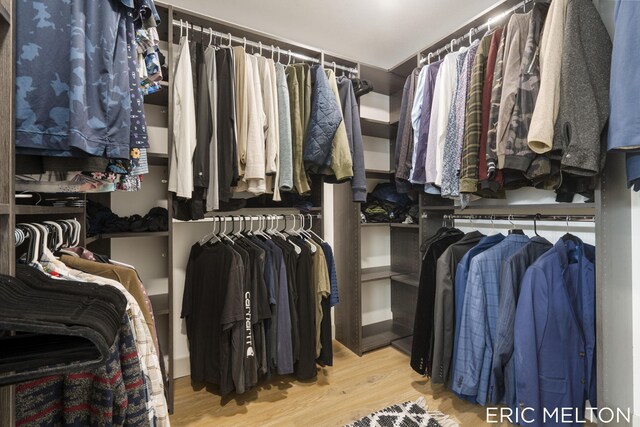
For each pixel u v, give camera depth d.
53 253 0.93
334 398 1.61
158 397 0.77
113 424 0.59
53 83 0.67
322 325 1.79
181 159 1.41
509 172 1.34
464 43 1.83
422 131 1.74
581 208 1.42
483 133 1.37
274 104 1.58
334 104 1.62
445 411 1.50
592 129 1.03
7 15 0.60
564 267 1.30
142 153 1.10
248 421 1.43
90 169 0.74
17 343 0.43
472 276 1.42
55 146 0.67
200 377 1.61
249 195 1.70
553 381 1.20
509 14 1.52
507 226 1.79
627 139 0.92
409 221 2.22
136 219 1.56
